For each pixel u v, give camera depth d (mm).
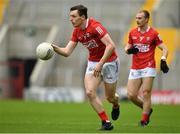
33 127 37656
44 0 112938
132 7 108062
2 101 92000
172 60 97625
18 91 103625
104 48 34781
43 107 74062
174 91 92500
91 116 55625
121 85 98938
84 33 34562
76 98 97812
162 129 35656
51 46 34531
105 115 34719
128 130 34656
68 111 65375
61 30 107062
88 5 110562
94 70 34062
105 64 35562
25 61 110500
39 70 101188
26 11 113562
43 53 34156
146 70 39250
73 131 33750
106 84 36281
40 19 111938
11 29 108750
